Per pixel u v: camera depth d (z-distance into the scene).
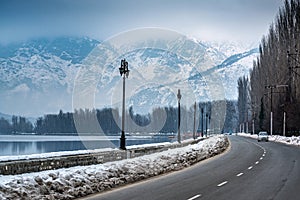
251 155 45.34
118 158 29.38
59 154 25.47
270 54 102.38
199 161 37.44
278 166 31.97
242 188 19.83
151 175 25.30
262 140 85.38
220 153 48.84
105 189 19.47
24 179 15.48
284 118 89.56
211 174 26.64
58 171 18.41
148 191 19.00
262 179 23.58
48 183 16.20
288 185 20.86
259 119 119.31
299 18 85.50
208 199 16.56
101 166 21.86
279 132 100.81
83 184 18.09
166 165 28.86
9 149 49.19
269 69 102.88
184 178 24.47
